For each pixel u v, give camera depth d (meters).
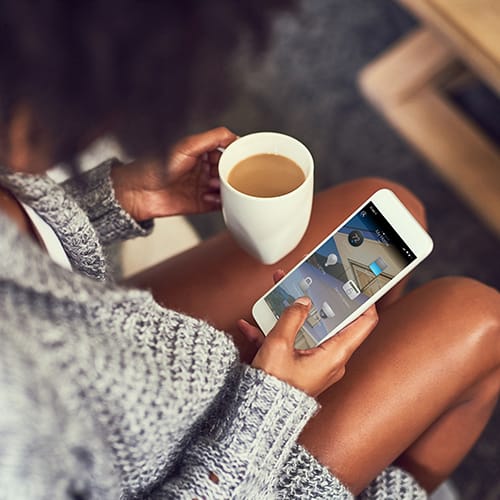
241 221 0.81
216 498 0.65
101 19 0.42
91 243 0.74
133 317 0.62
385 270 0.76
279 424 0.69
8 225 0.52
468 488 1.24
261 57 0.47
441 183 1.56
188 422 0.65
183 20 0.43
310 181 0.79
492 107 1.63
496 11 1.18
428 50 1.62
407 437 0.81
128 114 0.47
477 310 0.84
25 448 0.49
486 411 0.91
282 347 0.70
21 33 0.42
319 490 0.75
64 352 0.54
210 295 0.90
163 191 0.89
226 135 0.87
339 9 1.78
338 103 1.66
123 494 0.66
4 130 0.50
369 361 0.83
